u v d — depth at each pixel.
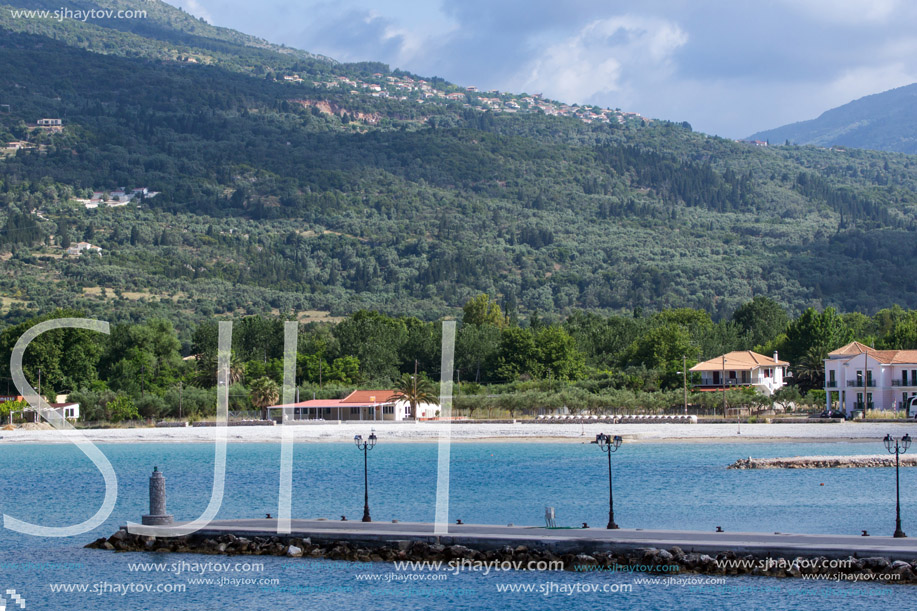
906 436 50.97
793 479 83.44
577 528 50.53
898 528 46.25
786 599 42.12
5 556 56.00
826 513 64.69
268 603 45.28
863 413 134.50
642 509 67.81
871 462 91.94
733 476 86.62
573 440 129.75
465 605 43.81
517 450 118.25
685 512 65.88
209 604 45.62
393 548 49.00
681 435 126.94
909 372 141.50
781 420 137.00
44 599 47.50
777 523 60.50
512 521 63.19
